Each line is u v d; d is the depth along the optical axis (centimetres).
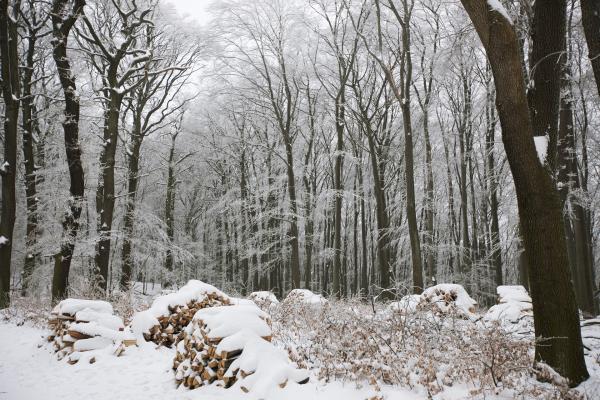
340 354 516
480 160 2481
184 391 498
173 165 2544
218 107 2572
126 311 951
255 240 2258
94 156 1764
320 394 432
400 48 1811
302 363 518
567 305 483
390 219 2497
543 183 502
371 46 1930
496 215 2028
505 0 837
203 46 2067
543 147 522
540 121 553
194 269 2714
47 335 781
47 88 1914
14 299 1338
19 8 1409
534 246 500
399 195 2575
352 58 1898
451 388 449
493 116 1975
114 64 1407
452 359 495
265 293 1155
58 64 1288
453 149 2228
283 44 1995
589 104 1842
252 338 505
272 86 2184
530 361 507
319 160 2650
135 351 665
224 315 530
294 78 2106
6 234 1261
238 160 2627
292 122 2258
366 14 1823
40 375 615
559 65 556
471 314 799
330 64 2147
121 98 1432
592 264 2058
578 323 486
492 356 449
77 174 1298
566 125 1352
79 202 1273
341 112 2022
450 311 657
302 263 3131
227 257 3034
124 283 1620
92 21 1808
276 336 693
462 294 883
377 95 2186
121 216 1761
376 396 419
